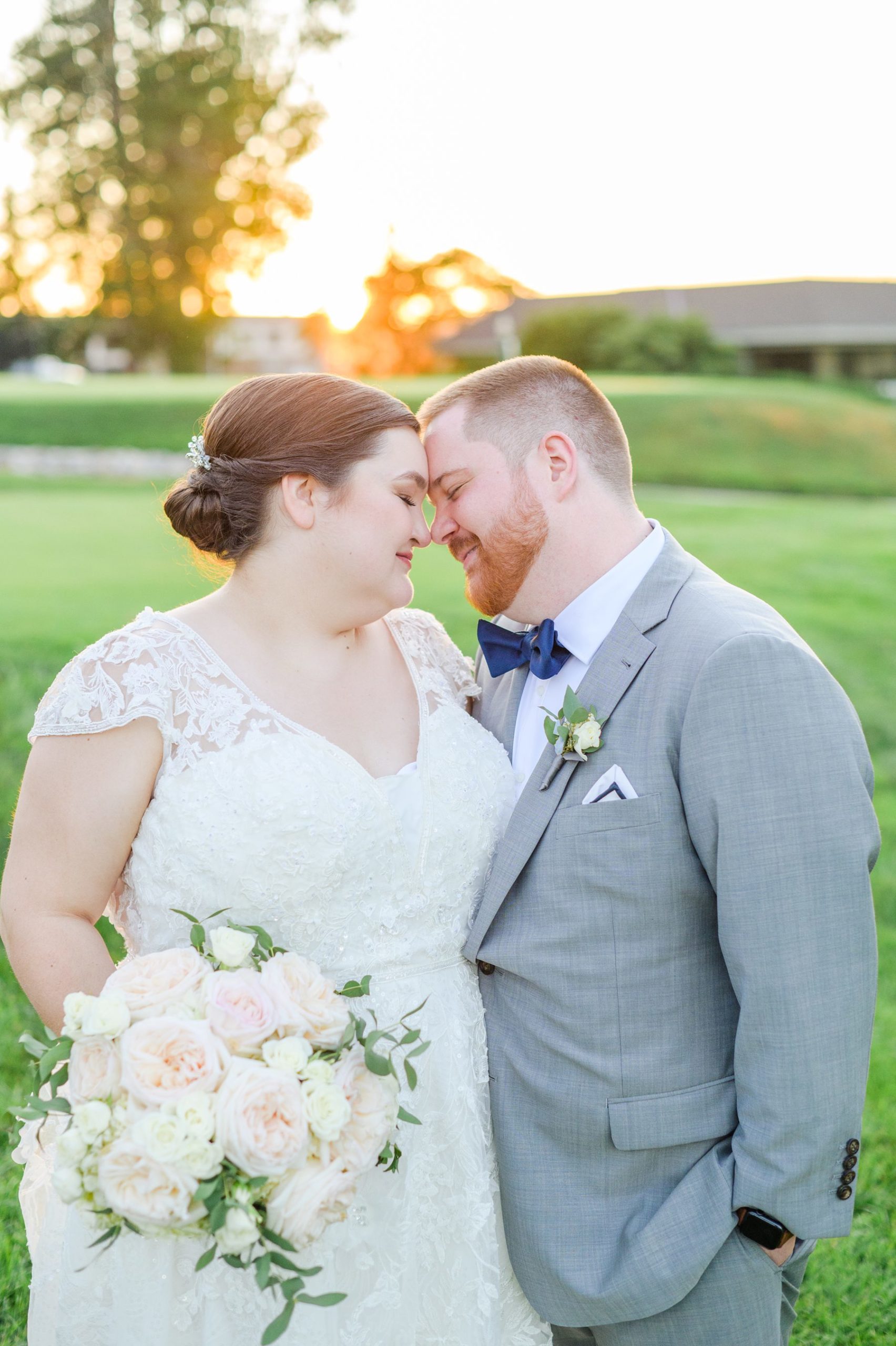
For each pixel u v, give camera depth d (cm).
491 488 216
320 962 196
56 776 189
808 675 191
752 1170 190
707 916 203
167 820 189
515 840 207
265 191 2823
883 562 1129
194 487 205
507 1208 207
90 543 1111
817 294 3547
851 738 193
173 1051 163
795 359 3447
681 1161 201
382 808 198
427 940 205
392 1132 182
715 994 204
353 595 205
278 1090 161
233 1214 156
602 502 218
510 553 218
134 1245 180
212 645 201
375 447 201
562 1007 201
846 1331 269
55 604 851
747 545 1180
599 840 199
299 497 200
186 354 3020
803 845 187
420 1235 198
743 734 189
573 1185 202
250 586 207
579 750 200
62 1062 186
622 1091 199
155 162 2766
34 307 2991
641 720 201
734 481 1647
